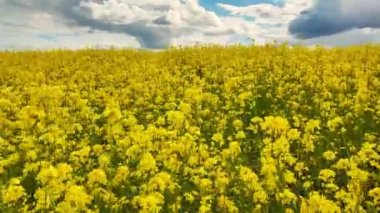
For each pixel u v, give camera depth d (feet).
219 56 77.87
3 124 34.63
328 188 25.99
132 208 25.36
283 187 24.41
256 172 31.19
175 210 23.94
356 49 77.87
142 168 25.67
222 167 27.96
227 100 50.01
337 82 52.65
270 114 45.60
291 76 62.49
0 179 28.35
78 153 29.27
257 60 70.59
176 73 65.87
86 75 66.64
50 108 38.22
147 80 63.31
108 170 26.81
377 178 24.90
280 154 26.23
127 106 49.60
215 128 39.63
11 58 86.89
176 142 28.27
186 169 26.48
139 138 28.53
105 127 34.96
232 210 23.31
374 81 52.65
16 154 29.17
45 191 22.30
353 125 39.96
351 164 24.44
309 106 45.39
